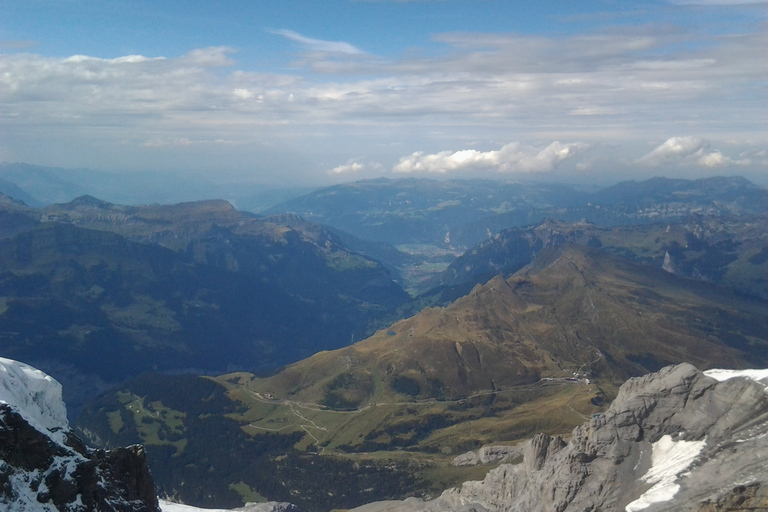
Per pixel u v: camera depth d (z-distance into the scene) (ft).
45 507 402.72
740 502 461.37
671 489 526.57
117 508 451.53
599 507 564.30
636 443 611.06
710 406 605.73
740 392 597.11
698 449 567.18
